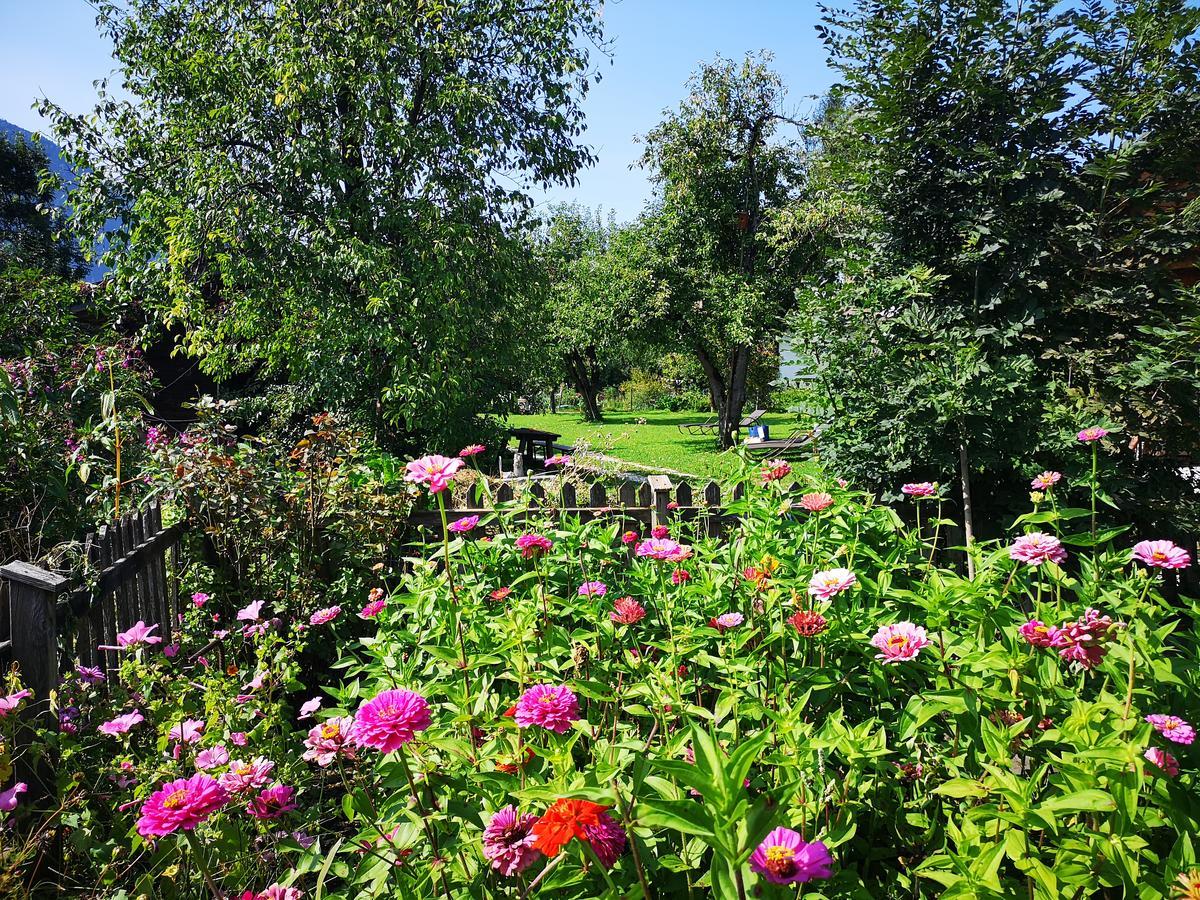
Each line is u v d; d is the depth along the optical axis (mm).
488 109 12055
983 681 2074
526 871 1667
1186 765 1952
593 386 42094
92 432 4527
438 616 2691
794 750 1812
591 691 2010
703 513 4703
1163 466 5359
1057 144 5672
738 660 2291
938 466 5336
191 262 11969
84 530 4574
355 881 1723
